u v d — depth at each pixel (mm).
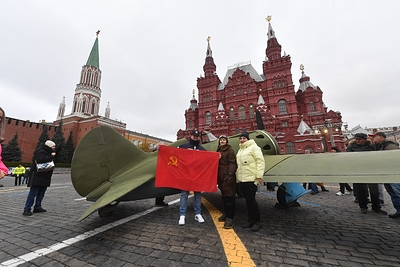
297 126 33094
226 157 3439
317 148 27016
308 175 2463
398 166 1941
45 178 4445
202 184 3443
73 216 4059
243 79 40750
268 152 4750
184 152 3650
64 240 2752
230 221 3311
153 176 3660
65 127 45438
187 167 3553
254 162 3152
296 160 3184
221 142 3580
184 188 3438
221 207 4875
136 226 3359
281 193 4582
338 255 2219
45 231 3135
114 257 2236
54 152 4797
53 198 6457
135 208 4816
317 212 4266
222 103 43156
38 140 35688
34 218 3922
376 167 2078
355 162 2373
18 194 7504
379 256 2182
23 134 37344
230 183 3309
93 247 2514
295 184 4520
